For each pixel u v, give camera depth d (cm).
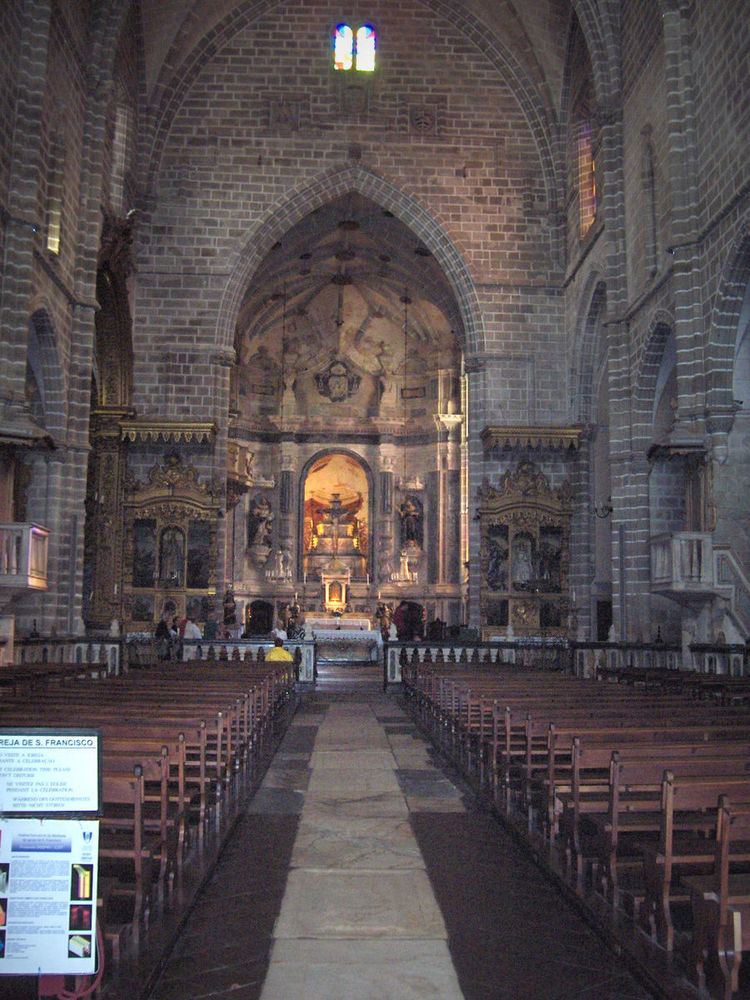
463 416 4878
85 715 924
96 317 3222
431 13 3556
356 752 1552
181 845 820
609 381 2778
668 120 2342
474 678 1675
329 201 3544
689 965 595
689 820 759
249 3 3488
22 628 2506
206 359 3416
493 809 1060
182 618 3231
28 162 2228
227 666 2162
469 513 3516
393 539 4994
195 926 701
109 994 554
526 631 3375
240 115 3503
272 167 3494
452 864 868
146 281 3431
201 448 3409
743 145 2033
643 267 2608
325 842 948
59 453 2548
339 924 704
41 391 2553
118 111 3259
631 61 2728
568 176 3466
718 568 2136
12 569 1952
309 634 3306
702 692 1467
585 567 3406
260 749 1523
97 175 2719
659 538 2247
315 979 602
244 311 4769
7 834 512
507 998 577
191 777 996
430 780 1291
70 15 2548
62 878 512
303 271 4619
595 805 812
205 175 3478
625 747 768
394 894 775
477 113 3556
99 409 3272
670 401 2681
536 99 3528
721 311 2159
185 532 3356
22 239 2198
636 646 2411
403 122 3541
